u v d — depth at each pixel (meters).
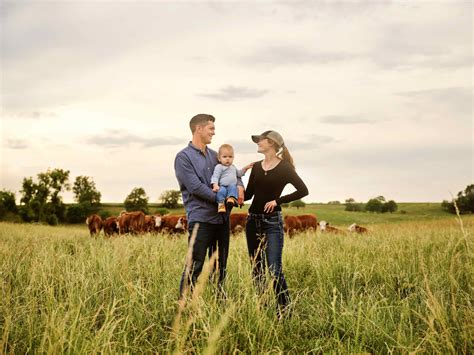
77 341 2.86
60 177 71.62
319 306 4.05
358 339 3.23
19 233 16.14
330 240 9.25
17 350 3.07
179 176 4.52
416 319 3.66
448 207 71.31
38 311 3.89
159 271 4.91
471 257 4.64
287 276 5.46
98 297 3.97
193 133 4.71
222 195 4.46
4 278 4.57
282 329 3.44
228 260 5.59
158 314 3.71
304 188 4.57
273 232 4.56
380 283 4.95
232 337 3.12
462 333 3.06
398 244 7.43
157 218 16.92
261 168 4.71
